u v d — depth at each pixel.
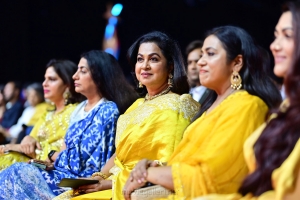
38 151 7.38
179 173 4.55
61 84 7.71
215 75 4.86
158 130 5.55
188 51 8.62
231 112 4.58
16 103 12.52
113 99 6.91
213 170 4.43
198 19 15.49
